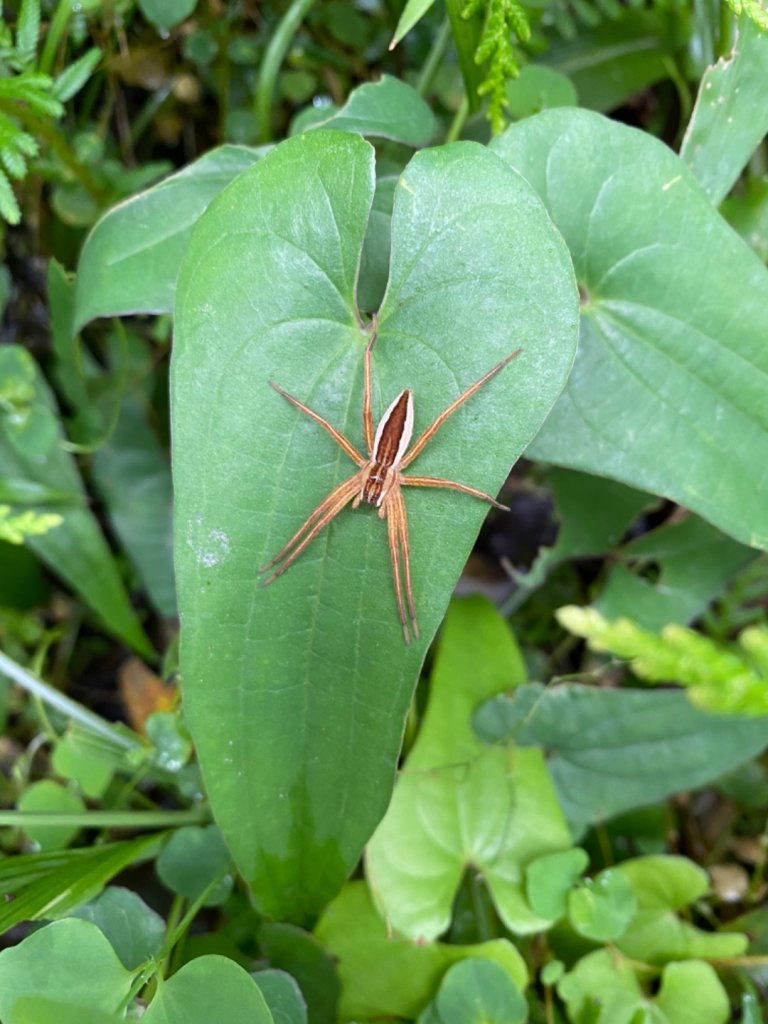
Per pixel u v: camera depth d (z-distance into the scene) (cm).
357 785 11
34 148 12
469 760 14
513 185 9
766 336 11
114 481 18
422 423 10
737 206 14
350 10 16
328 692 11
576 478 15
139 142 18
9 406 16
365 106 12
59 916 11
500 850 14
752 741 14
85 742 14
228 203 10
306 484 10
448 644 15
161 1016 10
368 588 10
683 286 11
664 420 11
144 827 15
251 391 10
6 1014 9
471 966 12
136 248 12
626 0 15
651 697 14
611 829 16
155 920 12
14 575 18
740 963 14
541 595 18
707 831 17
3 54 13
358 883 13
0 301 17
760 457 11
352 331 10
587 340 11
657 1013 13
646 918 14
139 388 18
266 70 15
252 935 14
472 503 10
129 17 15
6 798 16
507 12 11
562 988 13
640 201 11
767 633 9
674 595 15
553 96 14
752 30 11
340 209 10
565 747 14
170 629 18
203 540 10
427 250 10
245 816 11
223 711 10
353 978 13
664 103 17
